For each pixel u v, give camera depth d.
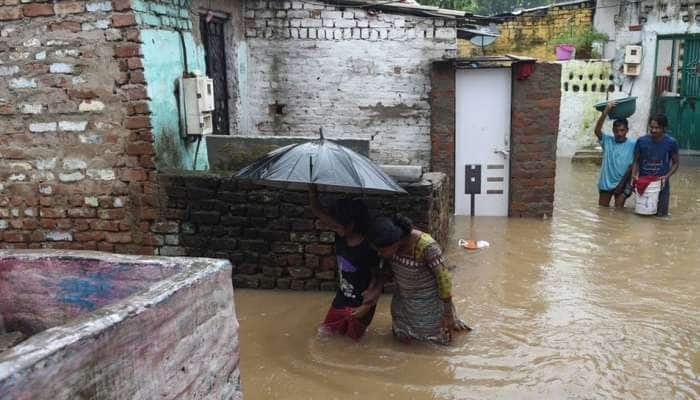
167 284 2.33
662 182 8.13
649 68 13.30
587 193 9.88
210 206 5.56
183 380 2.36
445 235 6.79
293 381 4.02
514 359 4.29
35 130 5.66
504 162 8.30
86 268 2.73
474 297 5.45
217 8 7.27
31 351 1.67
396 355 4.36
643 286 5.69
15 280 2.81
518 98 7.96
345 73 8.34
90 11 5.33
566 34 14.94
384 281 4.58
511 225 7.91
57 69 5.50
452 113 8.16
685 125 13.57
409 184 5.30
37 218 5.84
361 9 8.11
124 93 5.47
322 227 5.43
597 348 4.45
